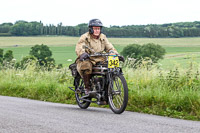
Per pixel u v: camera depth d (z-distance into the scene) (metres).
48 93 10.50
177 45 113.25
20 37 148.00
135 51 75.94
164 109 7.06
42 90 10.75
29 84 12.14
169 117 6.34
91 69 7.23
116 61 6.89
